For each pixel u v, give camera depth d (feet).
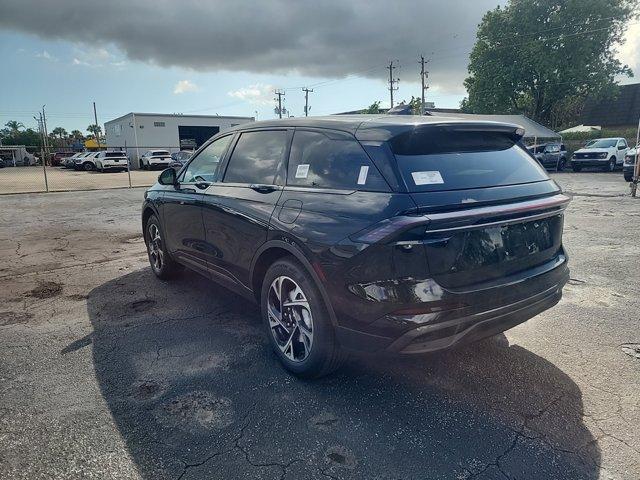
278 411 8.90
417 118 9.62
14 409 8.95
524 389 9.59
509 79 104.58
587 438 8.04
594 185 53.26
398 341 8.00
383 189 8.32
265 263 11.02
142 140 144.66
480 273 8.35
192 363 10.82
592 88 103.40
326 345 9.30
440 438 8.08
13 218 34.35
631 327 12.59
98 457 7.61
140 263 20.34
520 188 9.27
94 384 9.88
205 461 7.53
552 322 12.98
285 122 11.46
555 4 100.12
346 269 8.39
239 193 11.74
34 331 12.71
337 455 7.66
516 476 7.17
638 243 22.41
